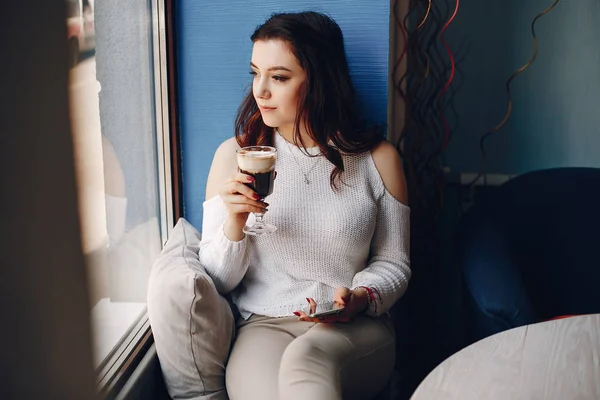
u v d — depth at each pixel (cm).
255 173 161
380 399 192
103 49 163
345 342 165
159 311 166
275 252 181
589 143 271
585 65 264
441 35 240
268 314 181
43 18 87
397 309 268
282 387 145
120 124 176
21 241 88
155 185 212
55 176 91
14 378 88
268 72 178
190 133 219
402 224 191
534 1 263
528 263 222
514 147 278
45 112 89
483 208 229
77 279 95
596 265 222
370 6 205
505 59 270
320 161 185
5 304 87
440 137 278
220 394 175
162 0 205
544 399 118
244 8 210
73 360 95
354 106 189
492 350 134
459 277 284
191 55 214
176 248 186
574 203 224
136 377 170
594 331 141
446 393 120
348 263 184
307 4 208
